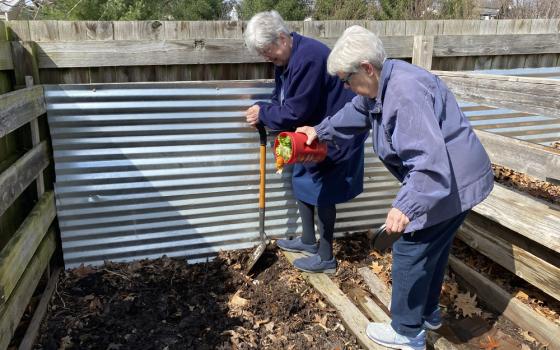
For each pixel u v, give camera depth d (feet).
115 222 11.44
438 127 6.52
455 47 12.98
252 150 11.96
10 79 9.78
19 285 8.20
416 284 8.00
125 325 9.14
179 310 9.75
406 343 8.60
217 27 11.27
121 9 29.89
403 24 13.00
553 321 9.39
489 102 9.61
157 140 11.11
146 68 10.96
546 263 9.21
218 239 12.40
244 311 9.85
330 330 9.52
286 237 13.06
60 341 8.61
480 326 9.79
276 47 9.34
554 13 58.85
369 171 13.08
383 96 6.97
